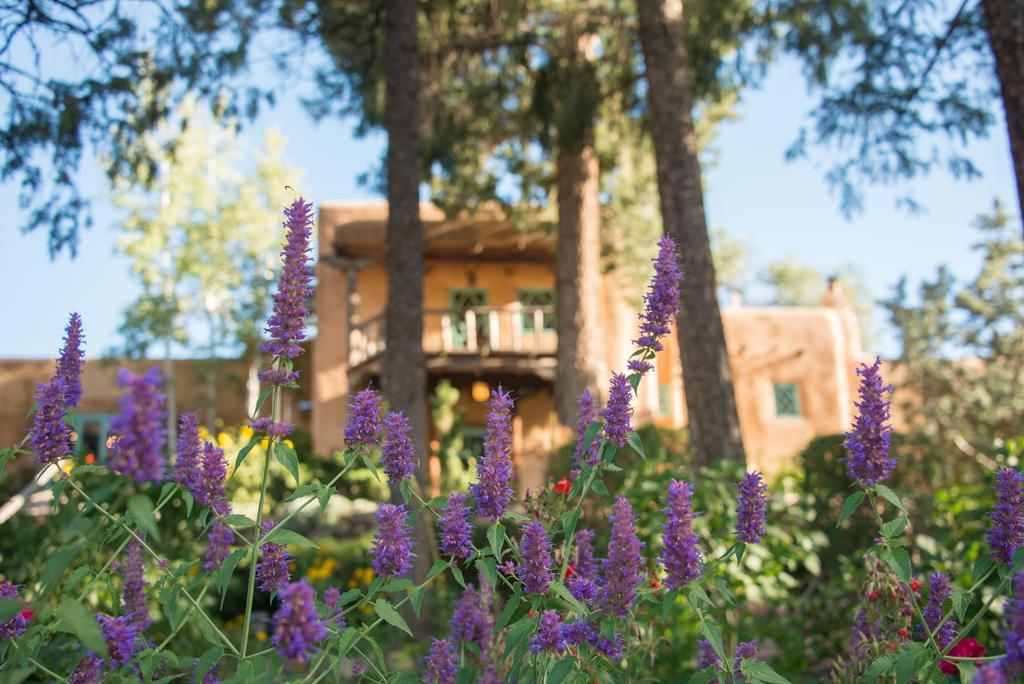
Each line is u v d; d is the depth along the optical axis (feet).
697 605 6.48
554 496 8.57
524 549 6.82
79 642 7.13
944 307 62.34
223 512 6.50
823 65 37.50
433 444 58.59
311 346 73.72
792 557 18.29
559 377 48.93
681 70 32.37
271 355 6.63
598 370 48.91
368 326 58.70
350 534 44.68
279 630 4.99
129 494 4.69
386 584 6.55
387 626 23.29
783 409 72.02
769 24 39.55
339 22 34.19
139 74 26.13
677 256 7.68
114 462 4.66
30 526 15.51
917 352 61.87
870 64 31.78
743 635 16.47
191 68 28.63
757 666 6.38
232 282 93.61
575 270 49.49
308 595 5.06
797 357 72.54
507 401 7.13
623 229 56.85
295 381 6.63
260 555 6.55
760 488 7.22
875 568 8.37
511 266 67.82
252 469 36.83
